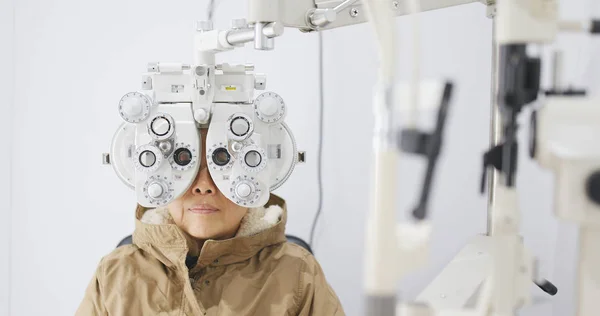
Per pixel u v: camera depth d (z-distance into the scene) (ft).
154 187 3.42
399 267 1.26
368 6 1.27
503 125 1.46
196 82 3.54
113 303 3.74
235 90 3.65
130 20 5.25
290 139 3.70
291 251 3.99
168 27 5.25
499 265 1.41
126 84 5.29
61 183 5.34
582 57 2.92
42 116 5.28
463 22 4.88
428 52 4.90
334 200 5.31
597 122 1.31
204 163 3.71
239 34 3.06
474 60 4.91
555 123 1.34
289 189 5.34
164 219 3.95
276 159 3.67
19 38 5.20
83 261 5.42
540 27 1.38
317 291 3.82
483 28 4.89
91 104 5.29
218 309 3.69
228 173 3.52
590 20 1.48
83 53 5.25
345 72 5.18
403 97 1.28
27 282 5.41
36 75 5.24
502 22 1.40
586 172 1.31
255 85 3.76
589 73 2.41
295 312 3.76
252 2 2.62
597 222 1.32
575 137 1.31
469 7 4.87
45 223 5.37
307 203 5.33
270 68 5.24
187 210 3.81
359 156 5.23
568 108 1.33
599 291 1.39
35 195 5.34
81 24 5.23
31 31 5.21
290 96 5.25
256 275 3.81
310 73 5.22
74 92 5.28
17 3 5.18
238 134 3.45
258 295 3.71
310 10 2.86
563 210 1.34
